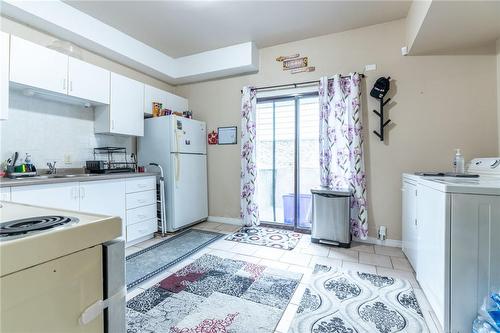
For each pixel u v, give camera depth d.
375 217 3.01
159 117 3.45
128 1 2.56
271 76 3.60
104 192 2.62
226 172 3.96
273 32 3.21
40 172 2.59
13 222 0.57
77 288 0.51
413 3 2.51
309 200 3.70
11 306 0.41
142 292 1.92
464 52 2.65
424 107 2.79
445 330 1.40
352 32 3.12
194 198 3.73
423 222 1.84
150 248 2.84
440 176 2.09
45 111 2.64
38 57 2.29
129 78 3.25
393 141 2.92
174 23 2.99
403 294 1.89
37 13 2.35
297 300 1.83
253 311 1.70
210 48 3.66
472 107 2.62
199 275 2.20
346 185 3.09
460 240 1.37
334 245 2.92
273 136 3.96
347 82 3.09
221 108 3.99
